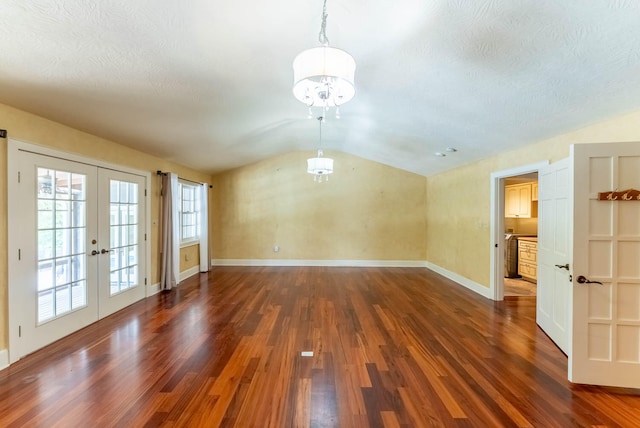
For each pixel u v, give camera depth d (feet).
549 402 6.91
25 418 6.31
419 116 11.96
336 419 6.31
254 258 24.30
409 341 10.18
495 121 10.78
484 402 6.90
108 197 12.76
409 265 24.02
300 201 24.20
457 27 6.15
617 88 7.36
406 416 6.40
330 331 11.00
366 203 24.14
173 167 18.42
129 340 10.20
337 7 5.64
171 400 6.93
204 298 15.26
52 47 6.29
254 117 12.94
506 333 10.90
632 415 6.47
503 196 15.07
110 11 5.41
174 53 7.06
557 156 10.96
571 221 7.75
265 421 6.25
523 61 6.97
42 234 9.73
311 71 5.25
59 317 10.27
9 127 8.70
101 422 6.20
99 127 11.23
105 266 12.54
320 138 19.62
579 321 7.65
